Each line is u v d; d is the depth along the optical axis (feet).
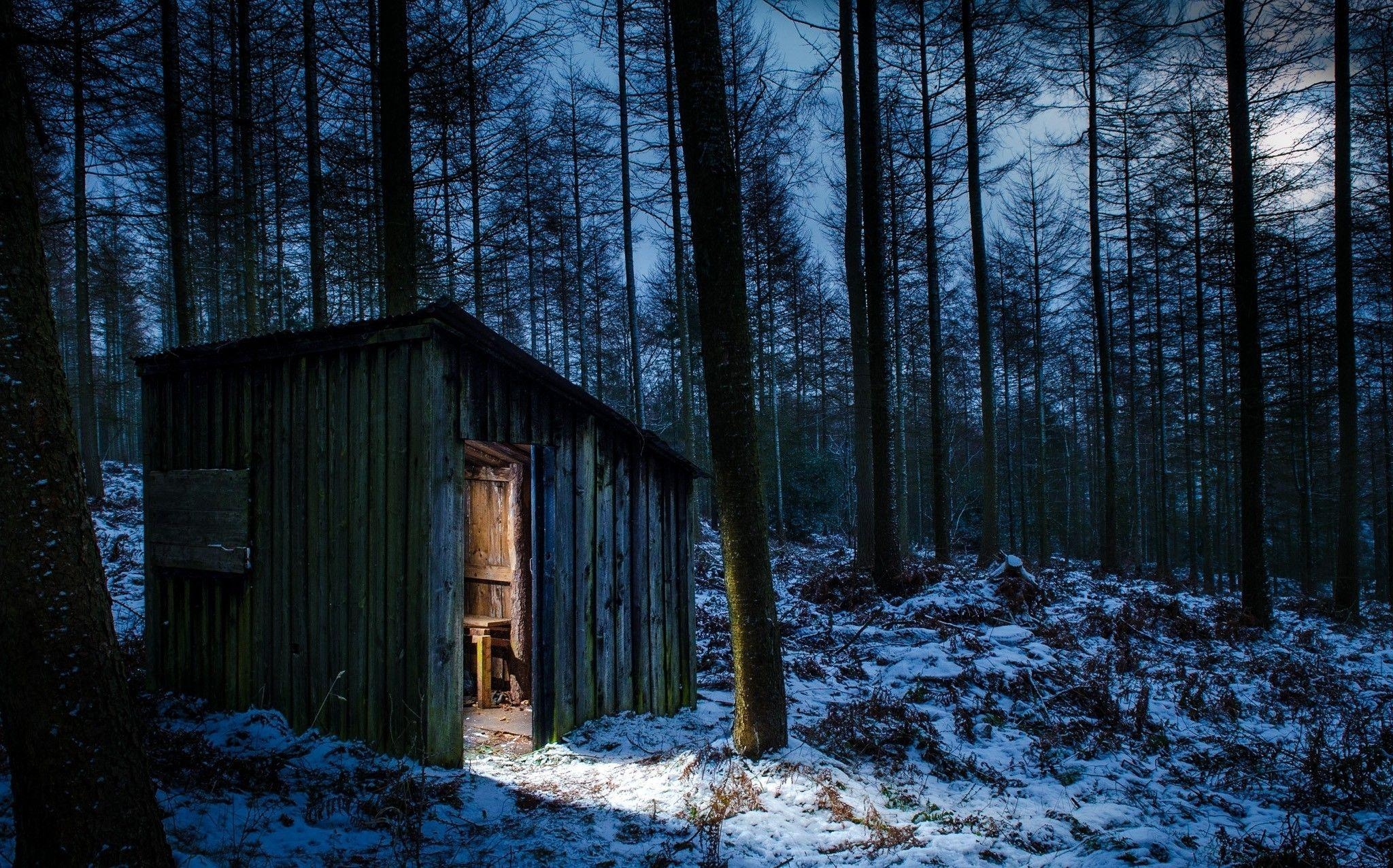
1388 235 49.14
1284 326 65.87
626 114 53.93
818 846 12.84
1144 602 36.88
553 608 18.83
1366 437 84.38
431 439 16.17
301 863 11.57
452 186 39.42
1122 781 17.02
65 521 8.81
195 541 20.39
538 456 18.61
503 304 58.65
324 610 18.13
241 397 20.15
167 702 20.01
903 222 62.23
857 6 39.04
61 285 78.43
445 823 13.64
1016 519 115.85
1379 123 49.80
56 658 8.52
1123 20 41.50
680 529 23.50
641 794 15.19
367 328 17.02
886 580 38.50
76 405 73.15
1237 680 26.89
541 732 18.34
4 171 8.75
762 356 88.69
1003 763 18.01
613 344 98.32
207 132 40.91
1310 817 15.40
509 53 33.55
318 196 33.94
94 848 8.56
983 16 48.06
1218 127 53.62
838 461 96.58
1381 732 20.25
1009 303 86.99
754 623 16.48
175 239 30.78
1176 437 94.89
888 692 23.21
